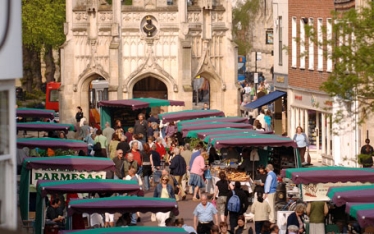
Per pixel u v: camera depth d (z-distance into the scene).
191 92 101.44
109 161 44.72
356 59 41.88
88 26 101.88
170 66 101.69
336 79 42.47
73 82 102.75
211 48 103.44
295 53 80.62
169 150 69.50
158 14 101.44
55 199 42.94
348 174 42.69
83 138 80.31
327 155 72.56
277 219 45.44
